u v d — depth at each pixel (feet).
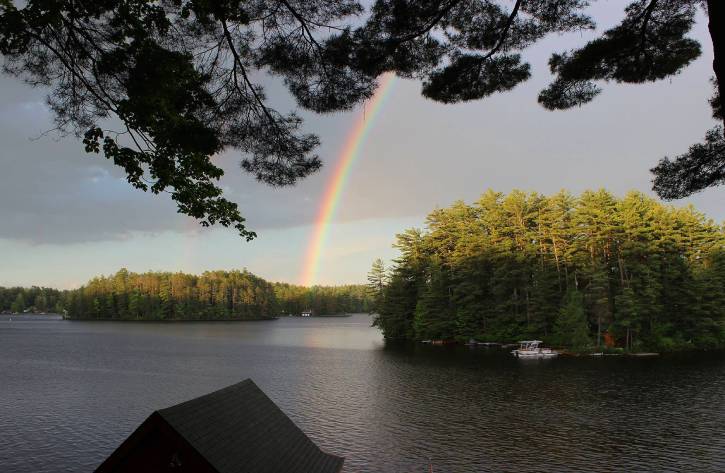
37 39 27.81
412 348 248.11
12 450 87.10
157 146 32.55
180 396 130.82
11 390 139.13
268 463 47.21
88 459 82.99
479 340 251.80
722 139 41.37
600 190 228.22
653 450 84.99
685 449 85.51
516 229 245.65
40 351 245.65
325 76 32.22
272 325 545.03
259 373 170.19
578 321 210.59
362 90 32.89
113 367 186.80
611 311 217.56
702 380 146.61
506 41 34.04
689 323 219.61
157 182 34.83
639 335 215.72
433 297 265.75
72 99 30.83
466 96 36.81
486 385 142.31
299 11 29.48
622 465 78.23
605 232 219.20
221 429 45.91
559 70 37.01
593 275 207.72
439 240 288.30
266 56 31.35
